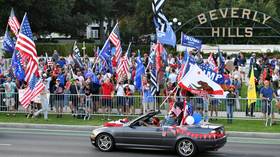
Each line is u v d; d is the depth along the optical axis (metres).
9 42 60.88
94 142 34.78
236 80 55.56
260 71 65.88
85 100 51.06
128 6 176.62
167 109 47.91
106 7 164.62
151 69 52.84
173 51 98.44
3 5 129.38
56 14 139.38
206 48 112.62
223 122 48.72
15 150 34.19
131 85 54.03
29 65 49.34
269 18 105.69
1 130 45.09
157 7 52.00
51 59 78.62
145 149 35.75
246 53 109.00
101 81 53.97
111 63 62.12
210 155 33.47
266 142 39.59
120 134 34.28
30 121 49.25
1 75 56.31
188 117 33.66
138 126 34.28
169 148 33.38
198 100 47.34
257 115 48.75
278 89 53.50
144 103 49.41
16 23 59.53
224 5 143.12
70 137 41.03
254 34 117.69
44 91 50.19
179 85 39.41
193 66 39.12
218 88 38.69
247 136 43.00
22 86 53.19
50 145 36.69
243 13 99.88
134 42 160.50
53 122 48.72
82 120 50.06
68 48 127.25
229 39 116.69
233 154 33.81
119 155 33.03
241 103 49.25
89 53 129.25
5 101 53.19
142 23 155.50
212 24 114.88
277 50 111.38
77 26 148.38
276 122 48.88
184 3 144.75
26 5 130.62
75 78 54.22
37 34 153.12
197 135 32.66
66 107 51.81
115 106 50.75
